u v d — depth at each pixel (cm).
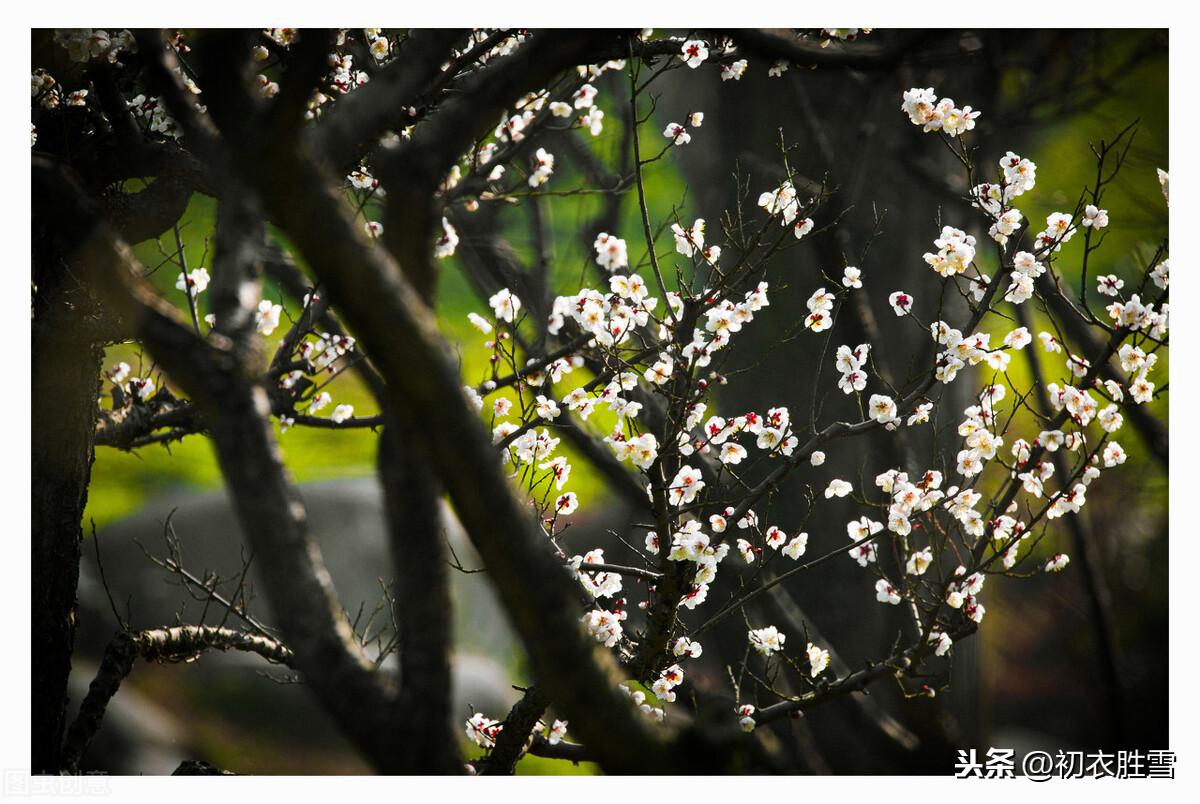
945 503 449
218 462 415
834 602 512
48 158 421
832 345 515
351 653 415
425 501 416
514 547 416
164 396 475
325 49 411
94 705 455
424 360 412
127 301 416
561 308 450
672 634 445
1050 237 449
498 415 456
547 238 507
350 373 487
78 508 459
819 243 489
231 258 419
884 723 500
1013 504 460
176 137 459
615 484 488
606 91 520
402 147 419
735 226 453
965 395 516
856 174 502
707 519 454
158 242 476
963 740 493
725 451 446
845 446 514
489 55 464
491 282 503
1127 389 450
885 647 509
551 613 416
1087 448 450
